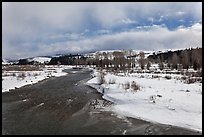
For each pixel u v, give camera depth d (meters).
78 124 22.08
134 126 20.88
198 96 30.09
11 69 99.62
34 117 24.88
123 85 41.53
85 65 166.25
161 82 44.53
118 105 28.27
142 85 40.91
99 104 29.67
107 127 20.89
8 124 22.56
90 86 46.72
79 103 30.81
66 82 55.12
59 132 20.08
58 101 32.50
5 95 38.12
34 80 58.34
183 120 21.61
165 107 25.73
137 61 114.31
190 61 82.44
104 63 121.44
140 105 27.22
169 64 90.44
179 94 31.64
